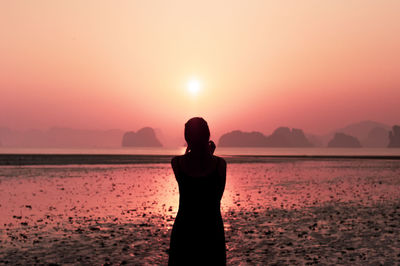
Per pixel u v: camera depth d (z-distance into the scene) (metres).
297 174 35.41
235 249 8.36
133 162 59.38
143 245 8.69
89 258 7.59
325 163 60.56
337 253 8.02
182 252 3.62
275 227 10.86
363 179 29.72
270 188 22.81
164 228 10.69
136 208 14.62
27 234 9.88
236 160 73.38
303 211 13.94
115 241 9.08
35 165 47.00
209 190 3.59
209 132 3.66
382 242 9.04
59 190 20.94
